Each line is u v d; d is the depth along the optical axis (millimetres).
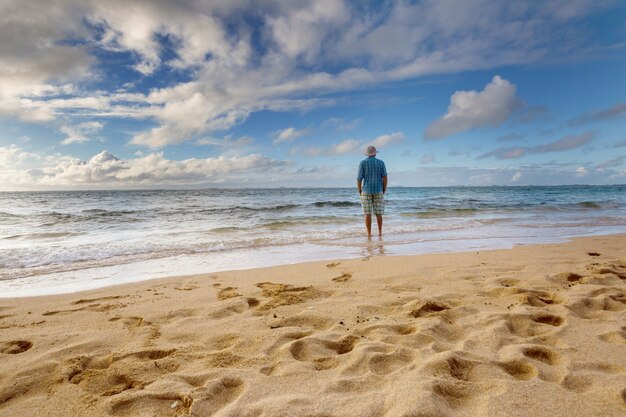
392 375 1945
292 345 2369
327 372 2027
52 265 5508
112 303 3523
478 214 14320
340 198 32094
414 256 5621
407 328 2678
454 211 14922
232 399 1808
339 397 1754
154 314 3135
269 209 17609
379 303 3248
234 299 3453
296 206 19266
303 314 2996
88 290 4082
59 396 1889
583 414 1593
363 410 1635
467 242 7438
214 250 6734
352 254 6254
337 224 10922
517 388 1798
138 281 4496
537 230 9352
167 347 2430
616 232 8891
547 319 2781
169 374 2025
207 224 11477
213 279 4461
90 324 2932
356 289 3754
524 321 2717
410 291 3629
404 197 32938
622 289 3426
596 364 2031
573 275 3994
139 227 10680
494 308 3033
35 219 13250
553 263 4742
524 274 4129
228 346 2453
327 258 5898
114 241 7746
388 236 8406
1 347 2516
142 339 2600
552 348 2223
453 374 1978
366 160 8156
